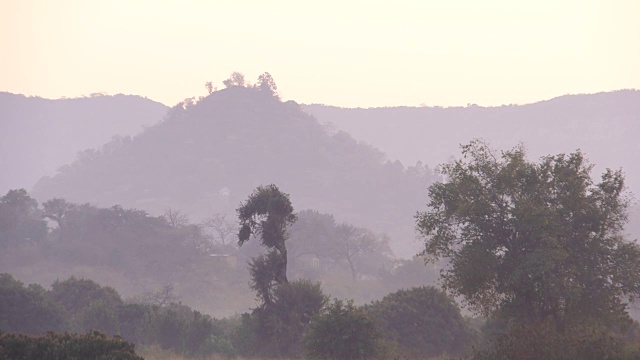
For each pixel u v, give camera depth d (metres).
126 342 88.31
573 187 122.56
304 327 167.00
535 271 115.56
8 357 84.31
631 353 83.19
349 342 137.88
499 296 126.31
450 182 127.56
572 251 122.19
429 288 181.62
